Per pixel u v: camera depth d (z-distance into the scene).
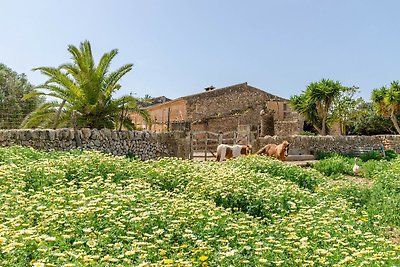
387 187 10.41
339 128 43.75
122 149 17.22
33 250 3.78
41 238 4.01
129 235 4.65
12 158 9.77
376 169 15.48
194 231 5.14
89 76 18.41
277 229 5.67
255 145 23.03
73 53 18.42
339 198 8.20
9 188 6.65
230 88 36.41
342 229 5.72
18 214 5.17
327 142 25.91
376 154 22.97
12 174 7.42
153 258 4.19
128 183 7.97
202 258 4.09
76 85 18.73
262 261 4.05
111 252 4.11
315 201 7.72
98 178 7.96
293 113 39.12
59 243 4.17
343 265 4.14
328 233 5.32
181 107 34.47
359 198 9.20
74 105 18.78
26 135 14.11
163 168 9.48
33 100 32.53
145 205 5.76
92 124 19.14
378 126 40.28
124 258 3.86
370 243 5.12
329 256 4.43
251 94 37.88
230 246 4.84
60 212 5.05
